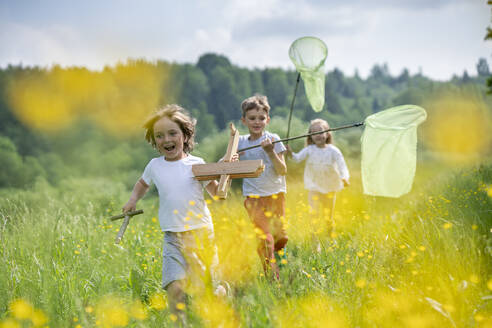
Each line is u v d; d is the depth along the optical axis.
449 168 13.76
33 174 68.31
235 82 108.69
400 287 3.03
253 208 4.56
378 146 3.96
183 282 3.25
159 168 3.69
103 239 5.59
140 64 105.25
